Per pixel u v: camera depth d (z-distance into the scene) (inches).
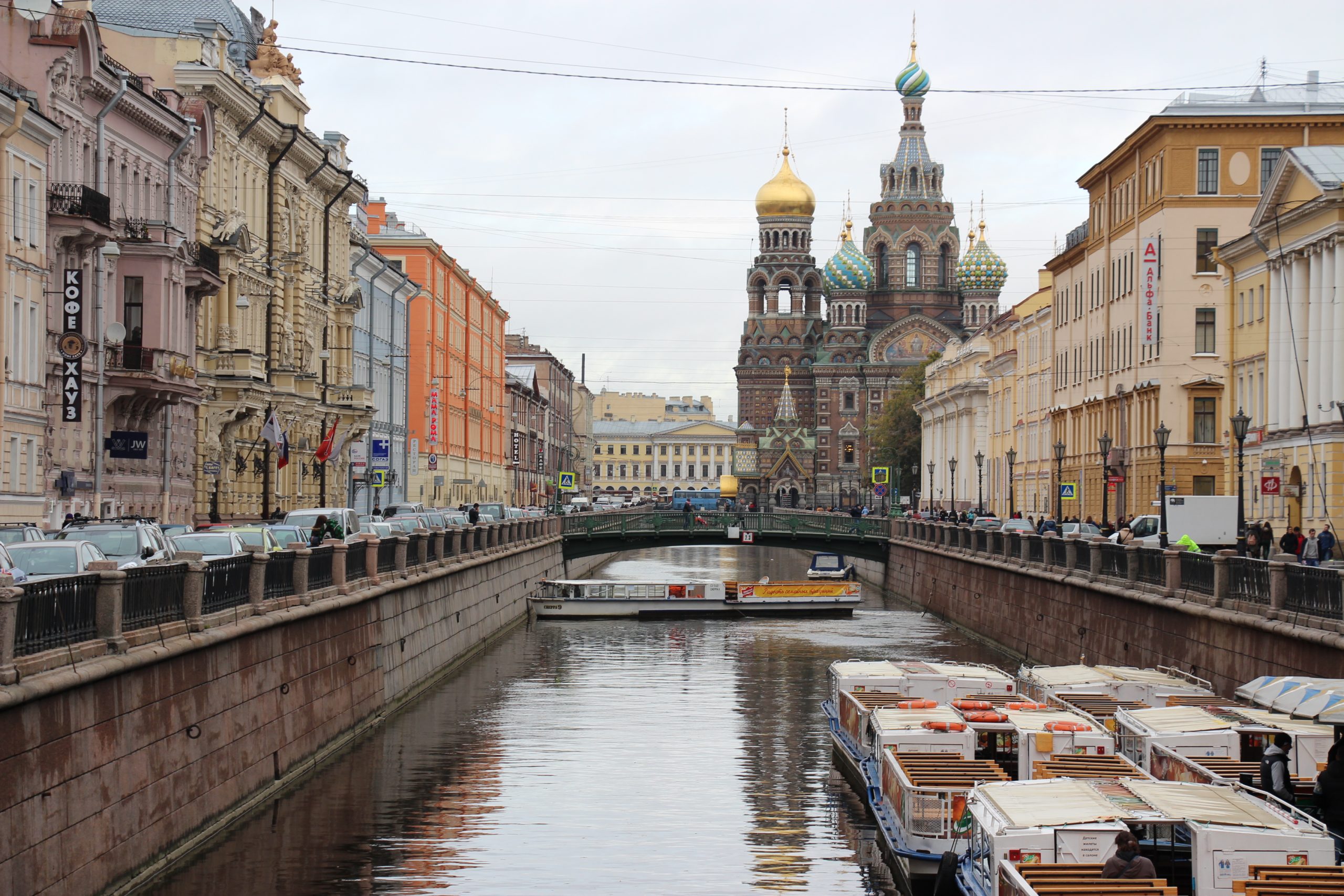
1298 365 2349.9
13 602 796.0
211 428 2324.1
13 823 791.7
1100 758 1072.8
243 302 2316.7
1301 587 1311.5
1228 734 1082.1
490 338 5620.1
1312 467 2260.1
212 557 1247.5
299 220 2822.3
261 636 1264.8
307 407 2787.9
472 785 1438.2
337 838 1218.6
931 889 1053.8
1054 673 1494.8
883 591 4124.0
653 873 1148.5
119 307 1966.0
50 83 1765.5
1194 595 1594.5
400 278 3880.4
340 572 1553.9
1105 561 1957.4
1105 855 800.9
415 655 1969.7
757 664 2431.1
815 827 1304.1
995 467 5049.2
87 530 1291.8
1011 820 829.2
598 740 1700.3
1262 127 2984.7
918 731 1198.9
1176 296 3009.4
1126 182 3307.1
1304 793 1001.5
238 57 2716.5
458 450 4835.1
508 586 2945.4
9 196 1642.5
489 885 1106.7
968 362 5531.5
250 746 1235.2
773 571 5059.1
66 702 863.1
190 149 2214.6
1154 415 3041.3
